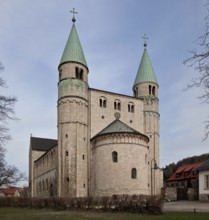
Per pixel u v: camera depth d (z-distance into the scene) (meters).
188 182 96.19
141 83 83.88
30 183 112.19
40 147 116.69
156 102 83.31
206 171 69.00
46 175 91.88
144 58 87.31
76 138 68.50
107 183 62.22
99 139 65.94
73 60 72.75
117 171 61.97
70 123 69.19
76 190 65.75
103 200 41.84
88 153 69.81
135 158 63.38
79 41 76.81
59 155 69.50
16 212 45.38
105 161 63.62
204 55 15.58
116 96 77.44
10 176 60.28
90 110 73.00
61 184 67.50
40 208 51.78
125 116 77.56
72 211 43.38
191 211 39.69
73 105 70.00
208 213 35.28
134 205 38.62
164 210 42.34
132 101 79.69
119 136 63.75
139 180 62.66
